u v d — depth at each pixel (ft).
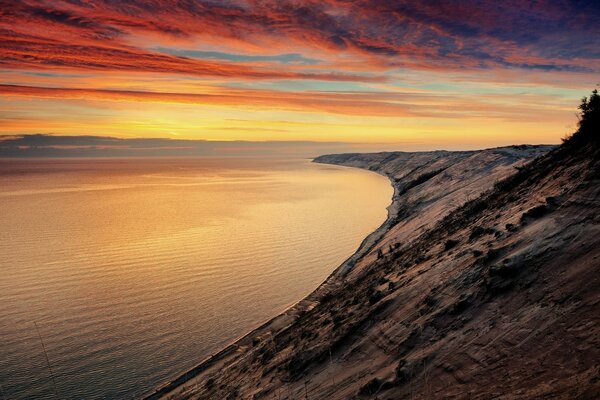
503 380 24.86
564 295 28.60
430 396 27.58
